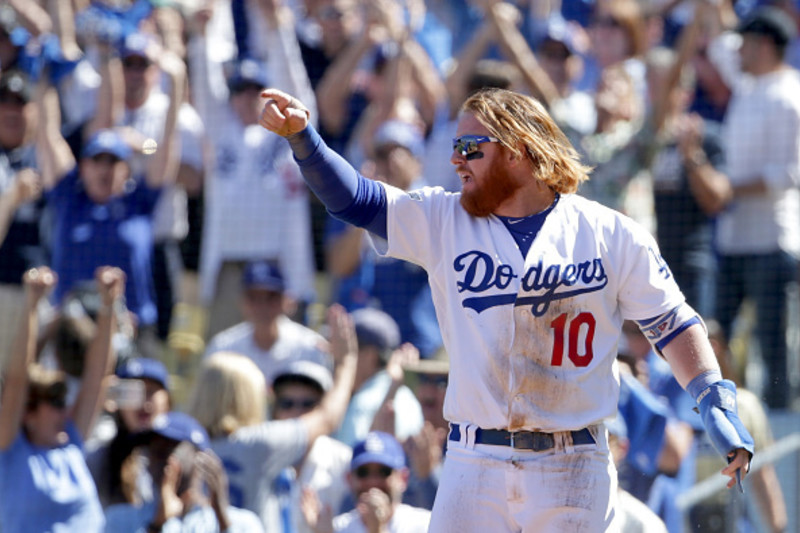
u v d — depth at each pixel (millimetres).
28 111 27719
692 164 27297
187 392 27172
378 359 23438
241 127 28859
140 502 19672
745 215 27641
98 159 26703
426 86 29156
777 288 27281
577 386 11133
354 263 27484
